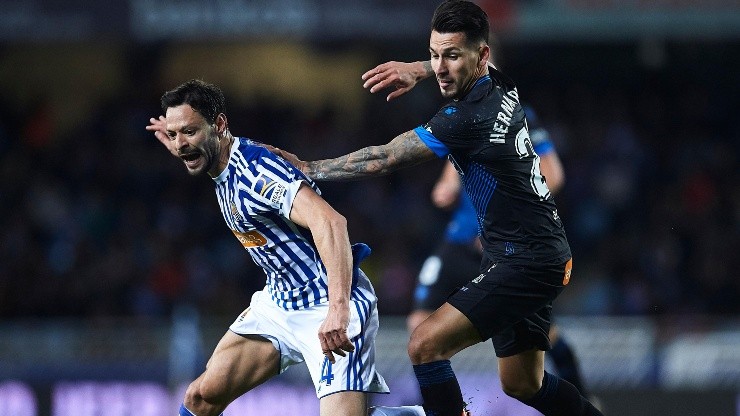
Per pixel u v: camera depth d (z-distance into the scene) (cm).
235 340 1966
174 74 5453
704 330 3603
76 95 5356
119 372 3559
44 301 4472
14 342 3597
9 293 4481
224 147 1823
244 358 1962
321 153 5194
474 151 1812
